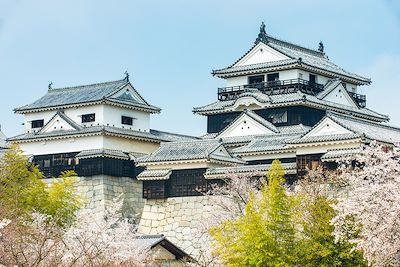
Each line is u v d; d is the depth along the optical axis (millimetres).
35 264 38875
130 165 84500
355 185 47406
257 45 91312
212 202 68438
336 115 70438
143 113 89938
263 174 70125
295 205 47219
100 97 86250
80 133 83812
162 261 54875
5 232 41031
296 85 86875
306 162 69938
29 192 61219
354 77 94688
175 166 76562
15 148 66438
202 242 71500
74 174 77562
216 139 78125
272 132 82000
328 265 45625
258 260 45406
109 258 44562
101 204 81062
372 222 41969
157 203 77188
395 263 41906
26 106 90438
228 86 93312
